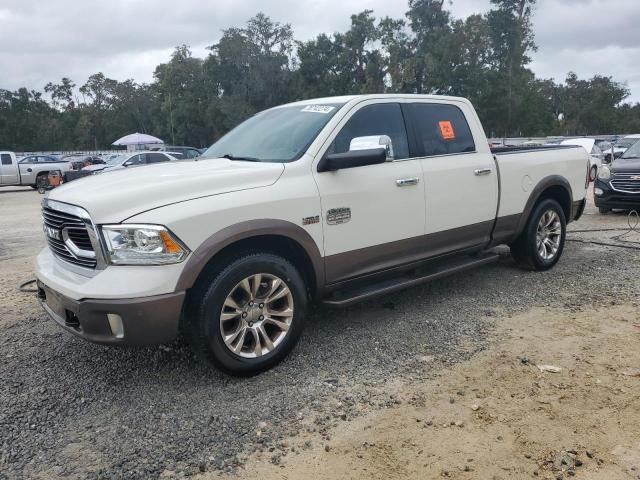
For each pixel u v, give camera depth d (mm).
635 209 10219
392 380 3684
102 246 3285
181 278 3314
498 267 6523
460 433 3025
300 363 3980
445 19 57750
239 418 3244
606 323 4598
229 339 3596
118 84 88250
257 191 3709
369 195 4309
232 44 59812
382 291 4414
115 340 3279
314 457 2850
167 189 3471
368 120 4527
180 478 2717
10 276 6812
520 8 56500
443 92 56938
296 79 61906
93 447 2996
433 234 4883
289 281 3854
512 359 3943
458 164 5055
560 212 6301
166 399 3498
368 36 59438
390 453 2861
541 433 3000
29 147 85438
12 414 3354
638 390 3436
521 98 56875
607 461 2750
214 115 63750
